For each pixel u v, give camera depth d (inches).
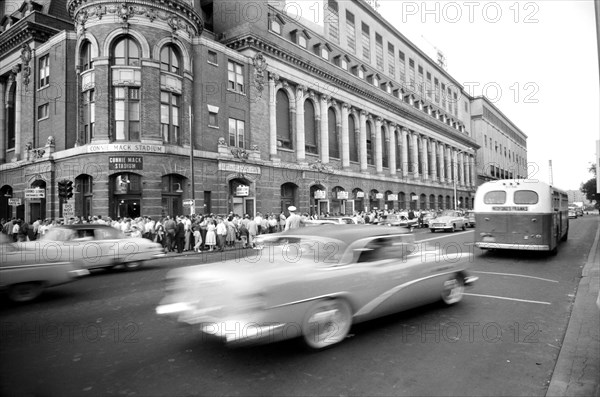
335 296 207.6
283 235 246.4
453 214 1200.2
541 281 374.3
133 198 901.2
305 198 1318.9
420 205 2144.4
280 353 196.7
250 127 1144.8
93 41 914.7
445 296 281.3
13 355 196.1
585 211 3944.4
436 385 160.6
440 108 2541.8
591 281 358.6
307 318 196.9
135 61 912.3
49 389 157.9
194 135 1005.8
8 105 1251.2
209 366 181.0
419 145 2204.7
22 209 1136.2
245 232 818.2
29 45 1143.0
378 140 1787.6
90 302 313.7
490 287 348.8
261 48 1187.3
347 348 203.3
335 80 1502.2
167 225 708.7
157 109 920.9
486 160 3149.6
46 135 1072.8
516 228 526.6
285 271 200.1
